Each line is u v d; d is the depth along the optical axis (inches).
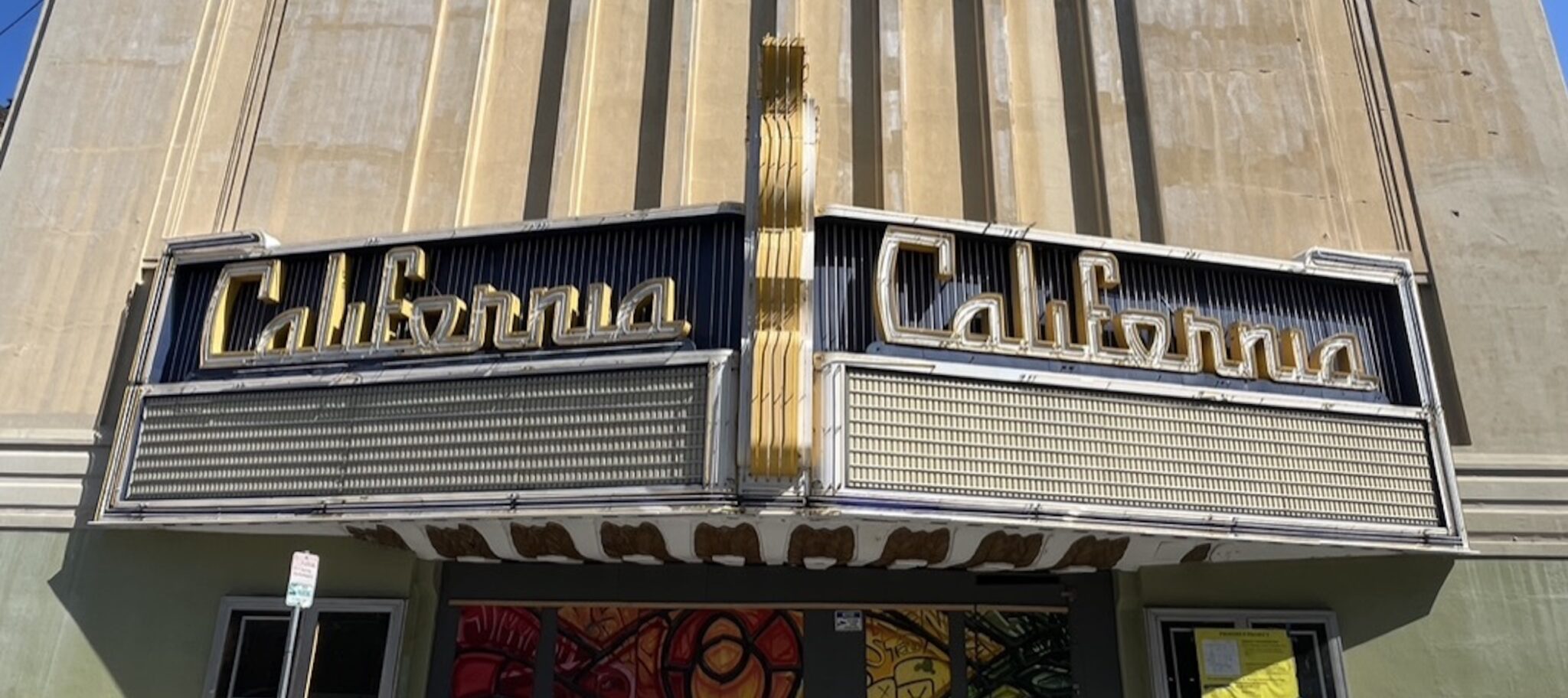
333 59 433.7
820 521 291.9
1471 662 354.3
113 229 403.5
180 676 354.9
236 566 366.6
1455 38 440.1
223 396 334.3
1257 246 398.6
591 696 362.6
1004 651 369.4
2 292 393.4
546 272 330.6
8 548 365.7
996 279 326.6
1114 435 310.2
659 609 369.4
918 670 364.5
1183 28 430.9
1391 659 356.5
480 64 432.1
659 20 445.7
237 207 410.3
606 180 415.8
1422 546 328.5
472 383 311.9
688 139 413.4
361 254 348.8
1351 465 331.3
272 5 446.9
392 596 362.0
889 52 424.2
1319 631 359.9
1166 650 356.8
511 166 421.4
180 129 420.8
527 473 297.7
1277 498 319.3
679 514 281.4
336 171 413.7
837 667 359.6
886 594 366.0
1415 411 342.6
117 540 368.2
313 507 312.3
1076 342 323.9
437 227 404.2
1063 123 427.5
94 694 352.2
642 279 319.6
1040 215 409.1
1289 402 329.4
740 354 293.6
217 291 349.1
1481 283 396.5
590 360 302.8
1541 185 411.5
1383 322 361.1
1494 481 369.4
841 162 412.5
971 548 323.9
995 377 303.7
